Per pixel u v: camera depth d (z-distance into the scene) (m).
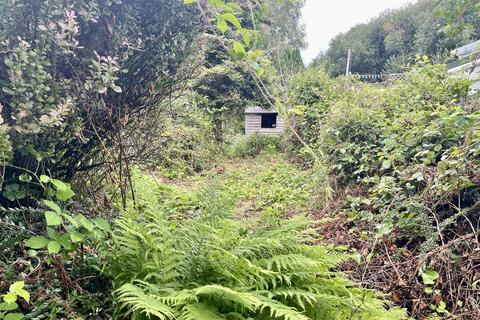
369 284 2.65
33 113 1.99
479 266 2.39
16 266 1.81
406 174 3.43
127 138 3.03
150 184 2.89
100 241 1.91
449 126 3.40
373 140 4.73
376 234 2.97
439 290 2.42
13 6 1.94
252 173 8.26
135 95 2.84
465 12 3.04
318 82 9.69
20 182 2.26
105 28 2.36
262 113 14.09
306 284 2.00
